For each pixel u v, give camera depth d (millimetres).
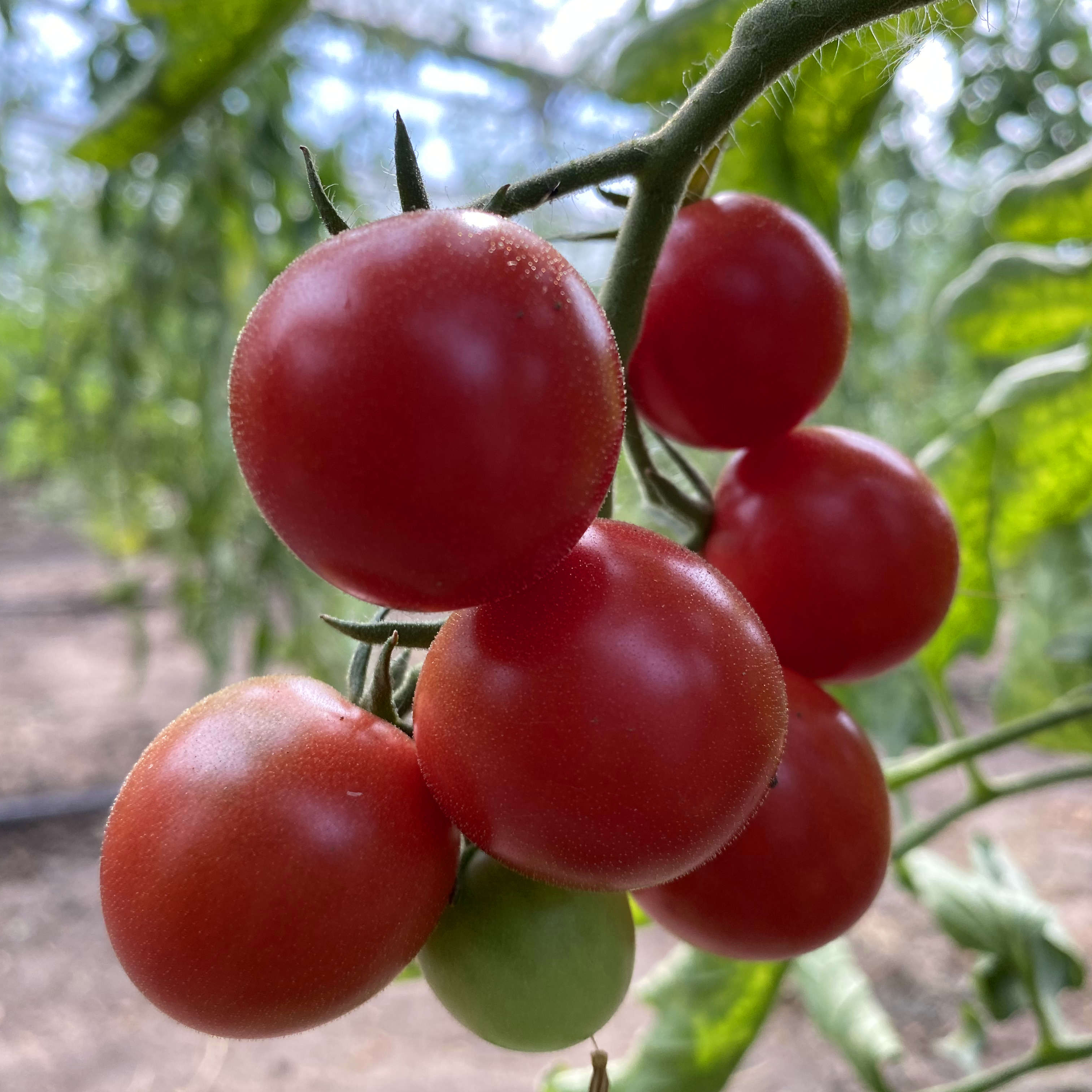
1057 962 219
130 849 88
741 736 84
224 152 388
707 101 92
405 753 94
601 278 141
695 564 90
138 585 676
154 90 166
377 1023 390
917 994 380
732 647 85
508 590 82
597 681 82
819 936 109
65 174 564
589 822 83
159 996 89
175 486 554
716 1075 197
